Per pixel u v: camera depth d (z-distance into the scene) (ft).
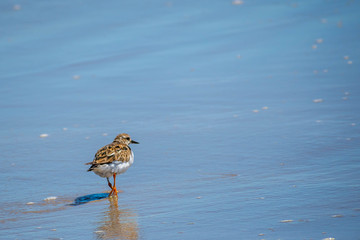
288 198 33.42
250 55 77.97
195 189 37.01
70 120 57.57
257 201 33.40
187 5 110.73
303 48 78.89
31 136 52.95
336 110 53.57
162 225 30.76
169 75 72.28
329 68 68.59
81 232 30.60
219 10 105.40
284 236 27.71
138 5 112.68
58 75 75.61
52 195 38.01
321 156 41.70
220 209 32.58
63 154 47.44
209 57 78.69
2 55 85.97
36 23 103.76
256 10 103.40
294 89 61.98
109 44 88.79
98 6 113.29
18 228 31.68
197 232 29.27
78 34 95.50
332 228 28.19
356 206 31.04
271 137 47.78
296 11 100.07
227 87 65.26
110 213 33.65
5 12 111.04
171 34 91.81
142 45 87.10
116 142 39.19
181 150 46.37
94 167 35.86
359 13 94.43
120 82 70.74
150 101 62.39
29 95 67.67
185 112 57.57
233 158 43.29
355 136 45.80
